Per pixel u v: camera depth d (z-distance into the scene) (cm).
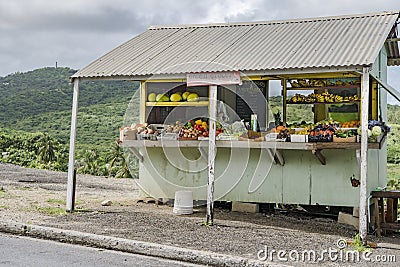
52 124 8825
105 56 957
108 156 2922
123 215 877
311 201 895
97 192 1201
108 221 819
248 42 934
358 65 707
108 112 8225
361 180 717
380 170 963
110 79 858
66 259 605
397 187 1221
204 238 720
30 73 14975
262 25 1049
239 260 602
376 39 825
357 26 920
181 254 633
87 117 7838
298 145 816
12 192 1109
